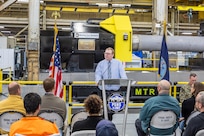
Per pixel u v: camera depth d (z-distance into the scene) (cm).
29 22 963
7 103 363
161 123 371
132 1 1636
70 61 732
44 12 1700
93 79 723
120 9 1750
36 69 912
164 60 595
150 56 1748
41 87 728
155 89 700
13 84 370
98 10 1730
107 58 502
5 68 1310
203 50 793
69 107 596
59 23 1797
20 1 1526
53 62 552
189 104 429
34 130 244
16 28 2095
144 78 784
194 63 958
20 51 1566
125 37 730
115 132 194
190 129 309
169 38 772
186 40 777
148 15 1934
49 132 248
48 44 734
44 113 371
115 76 500
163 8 1112
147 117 373
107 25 741
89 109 308
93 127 307
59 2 1608
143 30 1983
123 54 735
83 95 695
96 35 736
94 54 736
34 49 920
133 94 691
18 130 244
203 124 306
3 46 1588
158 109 366
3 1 1543
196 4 1677
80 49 732
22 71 1557
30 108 250
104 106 398
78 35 730
